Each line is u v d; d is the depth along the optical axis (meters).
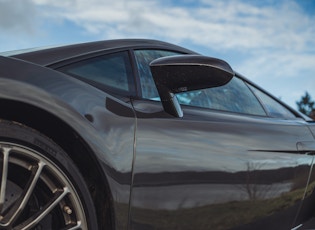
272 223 2.41
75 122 1.58
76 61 1.95
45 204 1.57
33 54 1.88
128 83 2.07
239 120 2.41
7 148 1.46
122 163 1.69
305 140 2.79
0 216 1.45
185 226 1.88
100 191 1.67
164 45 2.53
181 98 2.23
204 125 2.10
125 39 2.30
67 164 1.59
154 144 1.81
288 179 2.51
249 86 3.00
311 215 2.93
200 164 1.94
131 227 1.71
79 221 1.59
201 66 1.84
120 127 1.74
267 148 2.37
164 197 1.80
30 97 1.49
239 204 2.13
